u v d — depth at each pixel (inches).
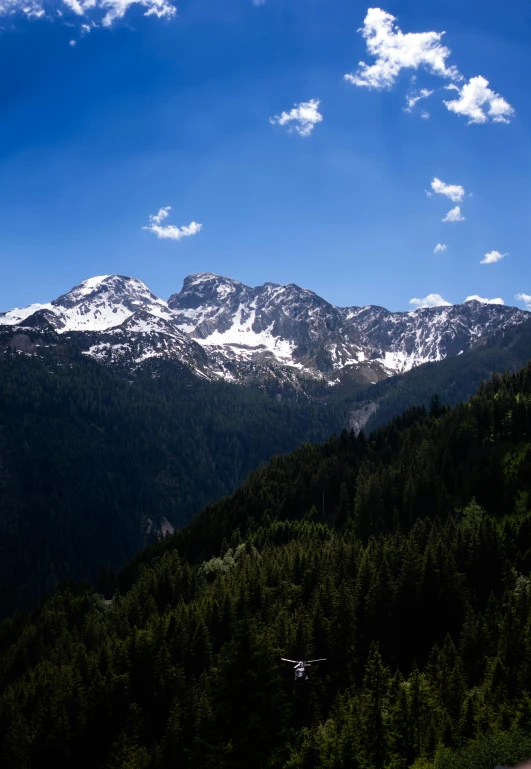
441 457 7706.7
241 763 2790.4
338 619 4849.9
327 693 4399.6
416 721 3513.8
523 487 6796.3
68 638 6638.8
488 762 2785.4
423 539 6003.9
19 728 4997.5
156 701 4926.2
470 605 4958.2
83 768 4714.6
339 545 6245.1
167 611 6254.9
